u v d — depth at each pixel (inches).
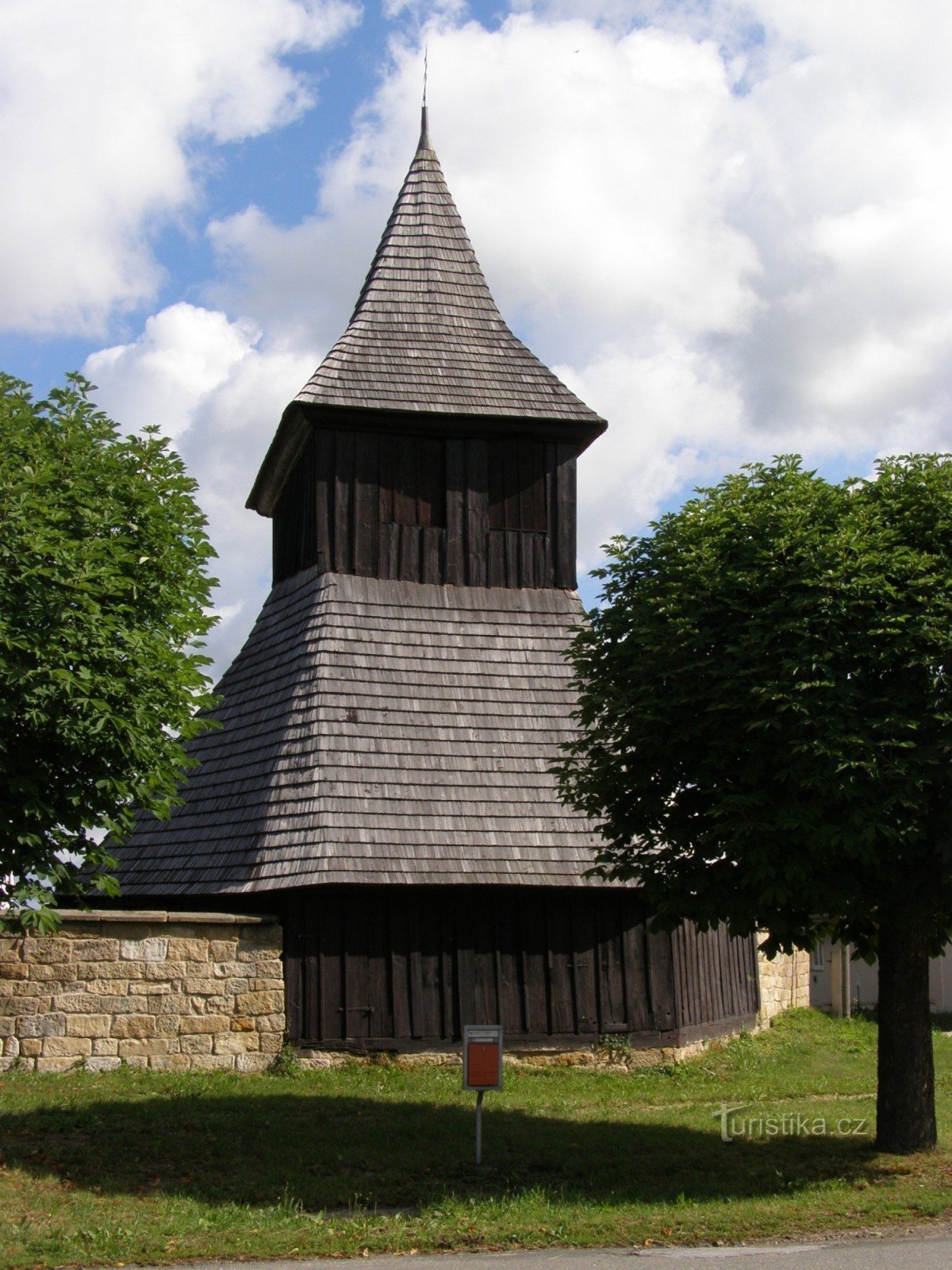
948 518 461.4
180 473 494.6
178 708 480.7
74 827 445.7
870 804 421.7
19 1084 550.9
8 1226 353.4
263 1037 618.8
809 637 439.2
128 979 601.9
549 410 780.6
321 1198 402.0
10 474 431.8
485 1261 334.6
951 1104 594.6
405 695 710.5
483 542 768.9
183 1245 344.8
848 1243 355.3
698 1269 320.8
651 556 506.3
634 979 684.1
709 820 461.7
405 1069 633.0
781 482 489.1
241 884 645.3
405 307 809.5
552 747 713.6
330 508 748.6
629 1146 481.7
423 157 870.4
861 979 1201.4
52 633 419.5
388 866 640.4
